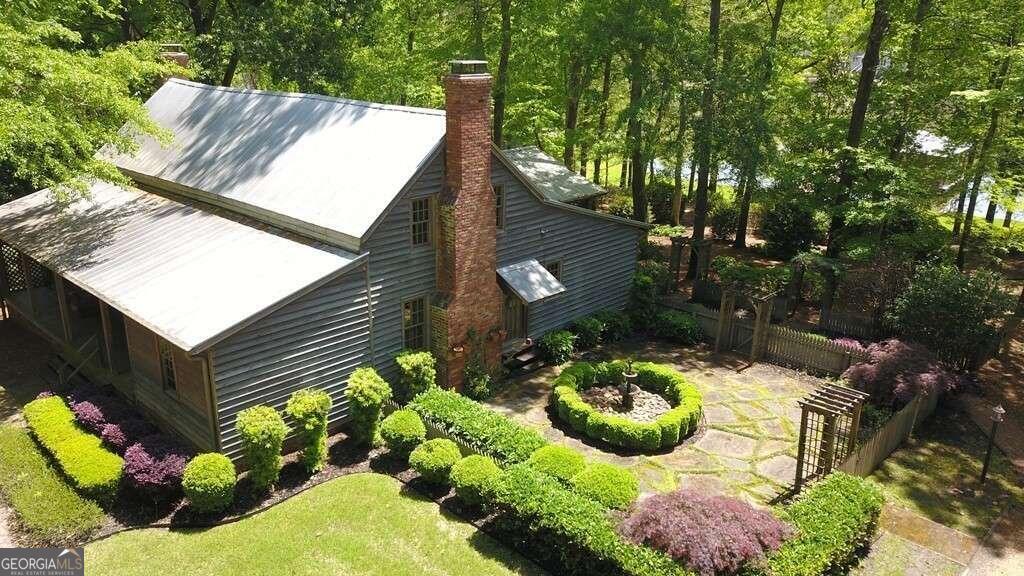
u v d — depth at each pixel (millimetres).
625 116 24312
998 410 14578
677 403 17562
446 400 15953
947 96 22594
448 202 16891
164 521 13117
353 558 12164
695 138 24234
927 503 14328
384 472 14820
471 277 17828
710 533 10648
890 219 23062
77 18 27984
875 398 17359
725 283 25516
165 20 33156
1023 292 24281
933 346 19750
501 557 12312
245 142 20734
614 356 21391
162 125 23891
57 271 17750
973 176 21156
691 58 23609
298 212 17094
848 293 23469
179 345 13227
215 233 18016
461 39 28484
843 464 14031
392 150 17297
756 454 15820
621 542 11062
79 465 13531
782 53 25828
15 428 15922
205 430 14484
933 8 22188
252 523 13094
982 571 12336
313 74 29750
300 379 15289
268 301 14266
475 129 16766
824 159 24234
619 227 23438
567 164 33781
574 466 13414
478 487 13086
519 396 18531
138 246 18203
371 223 15633
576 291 22469
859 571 12203
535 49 28594
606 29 23859
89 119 19109
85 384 17328
